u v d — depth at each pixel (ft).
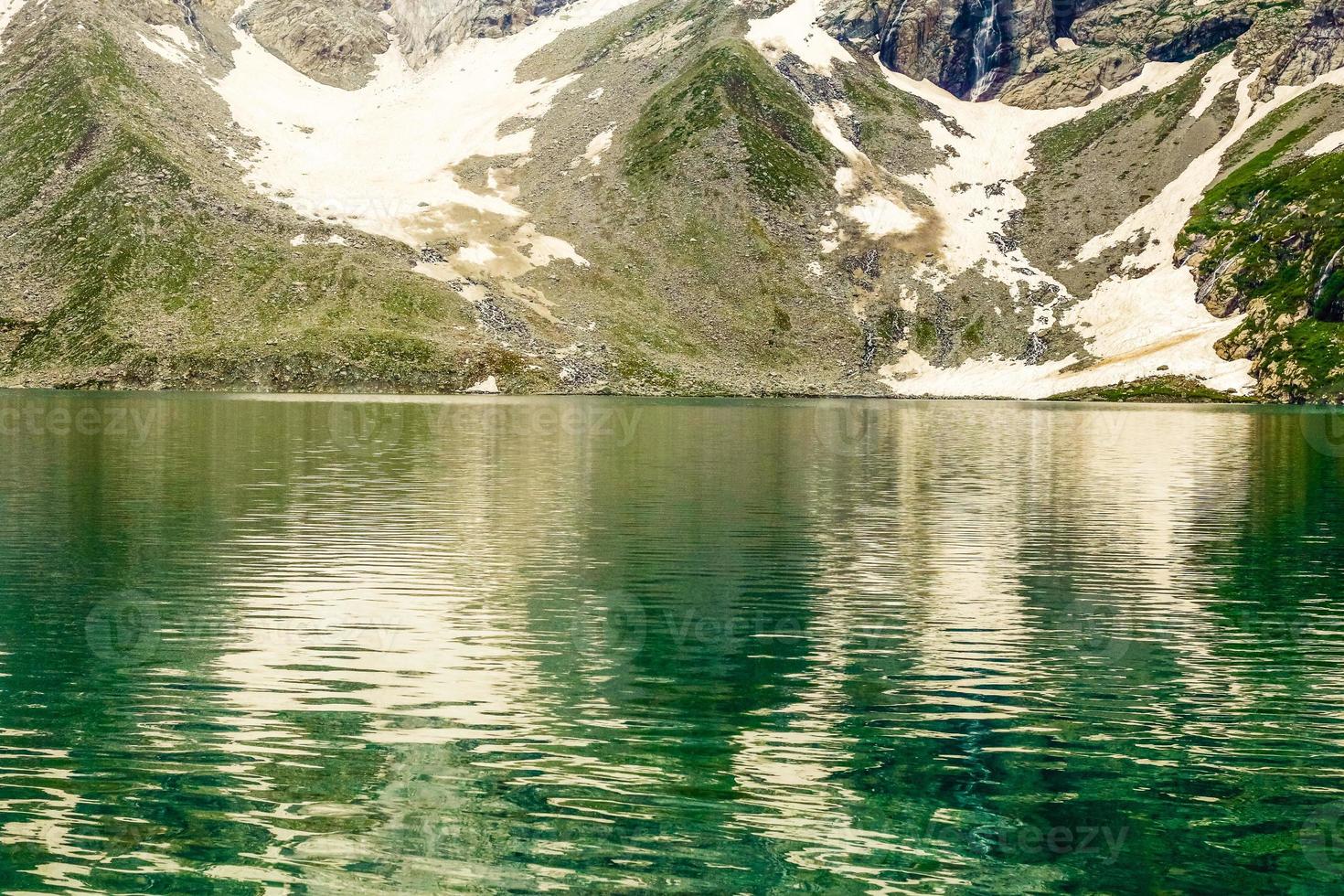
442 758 74.23
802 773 72.33
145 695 86.38
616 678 91.91
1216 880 59.31
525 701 85.87
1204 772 73.20
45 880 57.67
